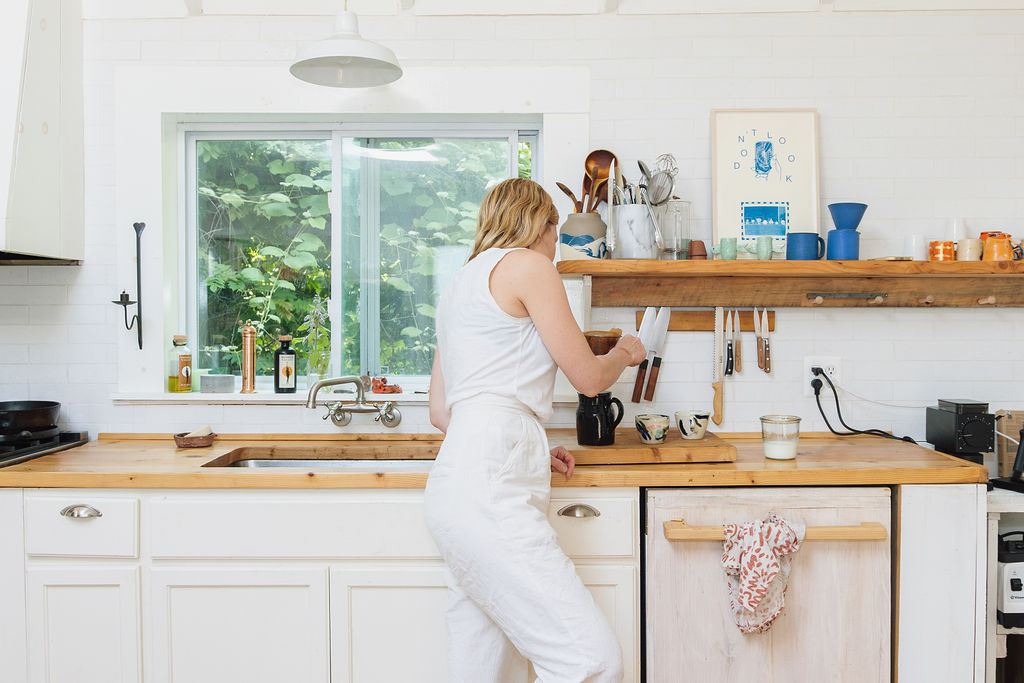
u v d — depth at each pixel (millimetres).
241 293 2641
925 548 1962
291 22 2479
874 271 2195
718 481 1949
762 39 2469
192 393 2500
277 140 2625
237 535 1960
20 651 1987
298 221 2633
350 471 1960
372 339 2633
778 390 2488
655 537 1940
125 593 1970
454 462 1641
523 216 1771
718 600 1939
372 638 1966
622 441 2197
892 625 2000
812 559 1939
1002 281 2430
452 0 2467
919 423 2488
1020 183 2467
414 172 2623
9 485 1969
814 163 2451
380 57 1993
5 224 2148
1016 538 2379
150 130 2473
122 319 2498
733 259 2285
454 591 1824
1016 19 2451
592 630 1553
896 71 2463
